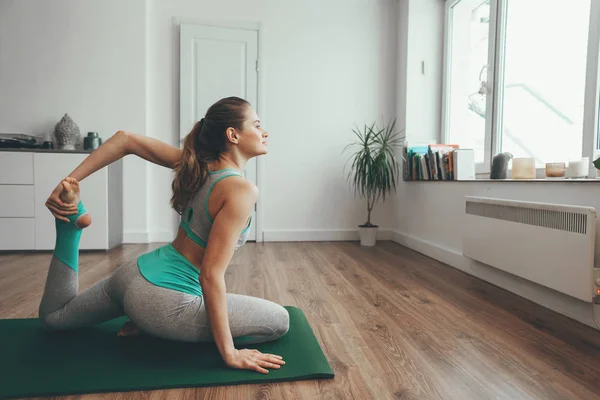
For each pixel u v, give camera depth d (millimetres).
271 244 4000
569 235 1778
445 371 1350
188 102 3934
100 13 3771
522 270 2107
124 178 3854
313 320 1839
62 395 1148
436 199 3299
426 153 3613
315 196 4227
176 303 1286
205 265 1227
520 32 2877
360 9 4215
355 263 3107
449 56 3879
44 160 3318
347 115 4234
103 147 1458
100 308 1461
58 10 3717
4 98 3691
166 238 3980
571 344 1587
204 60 3955
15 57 3689
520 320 1856
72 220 1441
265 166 4141
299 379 1268
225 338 1272
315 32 4156
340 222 4273
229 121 1304
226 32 3986
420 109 4008
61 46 3730
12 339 1526
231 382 1225
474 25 3512
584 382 1286
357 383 1260
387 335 1664
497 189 2506
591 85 2211
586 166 2145
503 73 3068
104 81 3795
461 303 2109
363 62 4238
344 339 1619
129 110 3830
